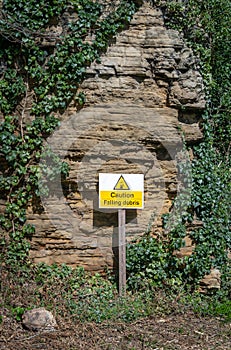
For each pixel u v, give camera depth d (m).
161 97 8.02
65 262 7.71
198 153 8.26
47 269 7.57
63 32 7.63
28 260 7.57
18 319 6.69
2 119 7.54
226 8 8.66
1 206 7.57
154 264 7.82
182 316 7.29
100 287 7.64
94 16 7.67
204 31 8.25
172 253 7.91
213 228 8.12
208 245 8.06
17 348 5.99
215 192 8.21
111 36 7.78
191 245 8.03
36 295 7.23
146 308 7.27
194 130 8.18
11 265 7.44
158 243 7.93
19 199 7.56
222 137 8.76
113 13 7.75
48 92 7.62
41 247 7.67
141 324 6.93
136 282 7.71
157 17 7.96
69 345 6.15
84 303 7.24
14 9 7.51
